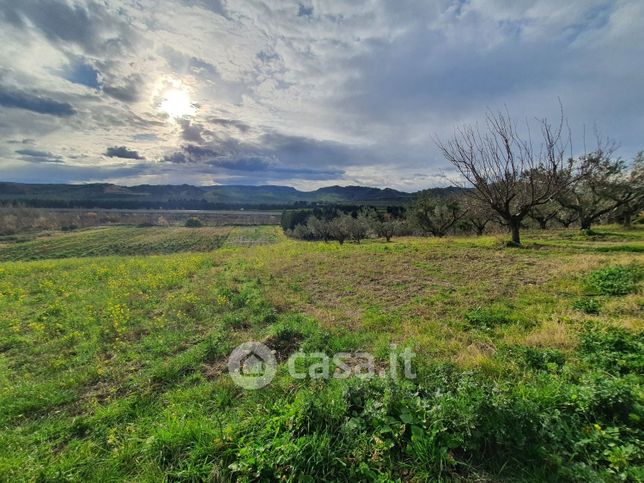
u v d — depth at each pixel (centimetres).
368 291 784
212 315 652
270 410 311
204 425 291
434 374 364
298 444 256
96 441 300
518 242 1395
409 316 595
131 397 366
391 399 294
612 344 401
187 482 245
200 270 1166
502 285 756
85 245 4356
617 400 274
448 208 3003
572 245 1300
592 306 563
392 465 248
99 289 888
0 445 293
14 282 1007
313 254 1404
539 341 440
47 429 318
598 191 2130
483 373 366
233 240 5297
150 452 270
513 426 259
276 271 1054
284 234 6681
